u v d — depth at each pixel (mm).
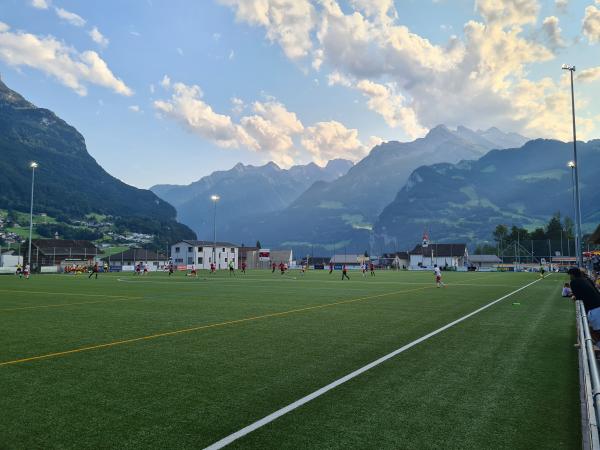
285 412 5707
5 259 84875
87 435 4973
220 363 8375
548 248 116312
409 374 7570
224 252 129875
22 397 6324
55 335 11500
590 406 4430
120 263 124312
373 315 15703
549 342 10523
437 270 34875
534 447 4695
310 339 10875
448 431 5109
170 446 4684
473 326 13070
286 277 54844
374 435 4984
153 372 7719
